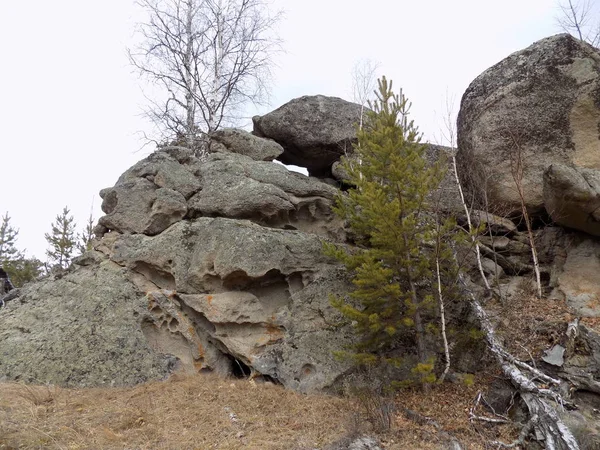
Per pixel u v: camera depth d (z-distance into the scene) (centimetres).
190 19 1941
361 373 942
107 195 1257
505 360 884
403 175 862
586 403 842
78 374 980
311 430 760
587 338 923
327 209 1187
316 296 1029
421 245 945
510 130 1235
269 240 1034
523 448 749
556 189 1048
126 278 1105
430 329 890
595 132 1192
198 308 1026
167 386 945
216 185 1159
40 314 1093
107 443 702
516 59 1303
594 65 1215
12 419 744
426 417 798
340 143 1395
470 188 1252
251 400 876
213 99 1869
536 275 1122
